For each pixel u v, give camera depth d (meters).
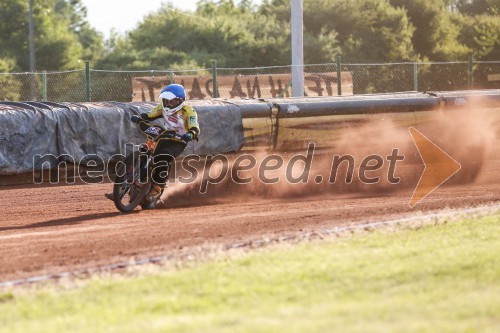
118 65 117.81
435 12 133.25
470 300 14.34
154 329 13.35
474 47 134.88
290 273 17.33
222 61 119.56
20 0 149.25
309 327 12.92
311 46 120.31
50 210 30.94
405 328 12.66
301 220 25.28
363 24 126.75
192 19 130.38
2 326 14.16
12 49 147.75
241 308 14.70
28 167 38.03
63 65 151.00
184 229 24.22
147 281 17.12
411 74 93.31
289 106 43.16
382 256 18.83
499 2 166.25
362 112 44.03
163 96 28.97
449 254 18.72
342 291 15.66
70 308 15.23
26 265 19.50
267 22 131.25
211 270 17.98
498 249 19.19
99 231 24.52
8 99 92.12
